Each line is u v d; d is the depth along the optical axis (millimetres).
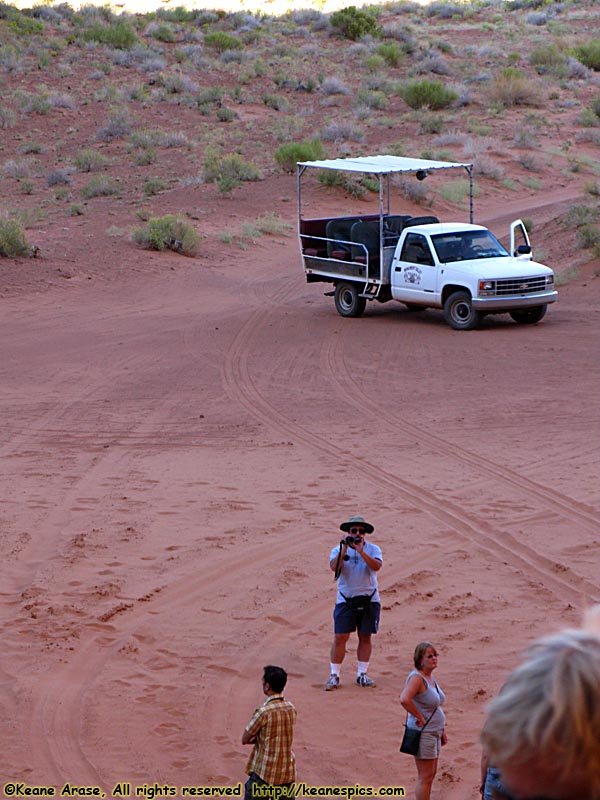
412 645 14680
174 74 111812
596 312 41781
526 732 2764
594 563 17438
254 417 28156
